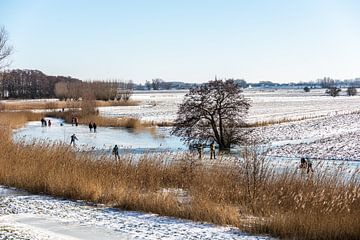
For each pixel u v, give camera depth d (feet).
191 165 65.92
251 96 593.83
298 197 46.16
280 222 38.75
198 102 138.82
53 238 34.81
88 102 273.54
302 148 125.90
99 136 176.55
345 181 53.36
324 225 37.35
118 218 43.80
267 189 50.70
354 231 36.47
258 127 192.75
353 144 128.57
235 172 59.47
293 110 304.71
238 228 40.40
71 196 54.95
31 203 50.98
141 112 312.71
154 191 55.16
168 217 44.73
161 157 73.82
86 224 40.93
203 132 140.05
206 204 45.09
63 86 498.28
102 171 62.80
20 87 581.53
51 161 69.10
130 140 162.30
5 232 36.09
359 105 358.43
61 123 234.58
